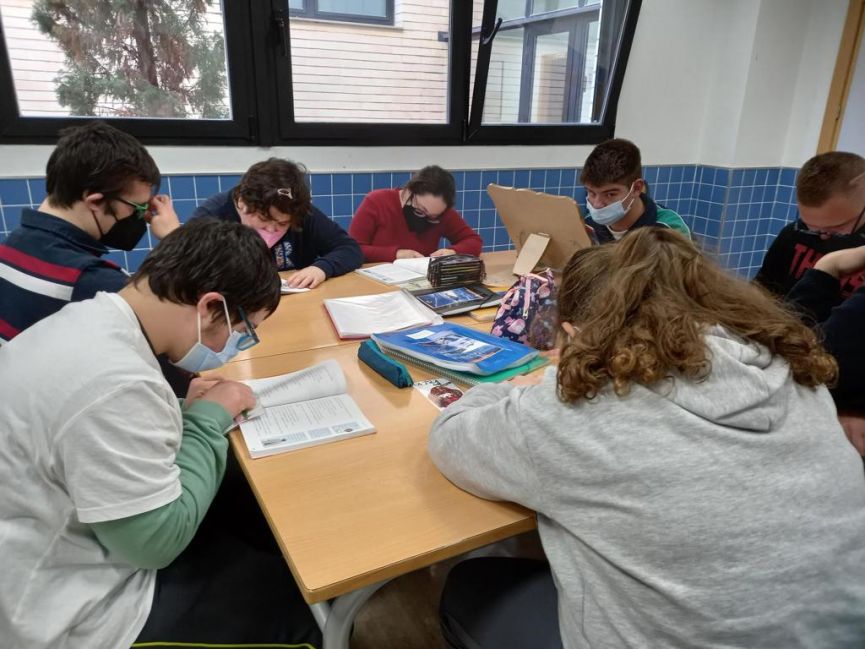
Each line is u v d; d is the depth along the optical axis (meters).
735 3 3.68
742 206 3.99
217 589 1.00
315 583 0.77
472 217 3.51
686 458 0.70
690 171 4.07
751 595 0.68
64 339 0.84
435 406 1.24
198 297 0.92
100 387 0.80
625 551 0.71
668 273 0.82
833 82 3.67
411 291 1.93
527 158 3.55
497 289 2.01
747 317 0.81
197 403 1.08
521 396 0.85
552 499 0.78
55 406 0.79
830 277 1.43
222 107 2.84
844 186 1.49
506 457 0.82
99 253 1.43
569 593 0.77
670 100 3.83
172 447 0.89
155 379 0.86
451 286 1.99
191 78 2.74
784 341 0.79
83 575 0.88
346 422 1.15
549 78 3.46
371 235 2.69
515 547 1.81
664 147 3.93
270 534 1.25
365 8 2.94
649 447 0.71
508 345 1.45
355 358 1.48
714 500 0.69
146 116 2.71
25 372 0.82
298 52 2.88
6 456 0.81
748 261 4.19
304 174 1.98
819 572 0.70
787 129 3.96
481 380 1.31
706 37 3.78
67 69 2.52
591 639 0.74
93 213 1.39
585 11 3.38
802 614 0.69
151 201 1.70
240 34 2.72
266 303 1.00
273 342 1.58
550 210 1.91
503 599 0.97
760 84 3.73
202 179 2.82
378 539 0.85
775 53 3.70
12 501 0.82
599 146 2.01
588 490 0.74
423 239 2.76
